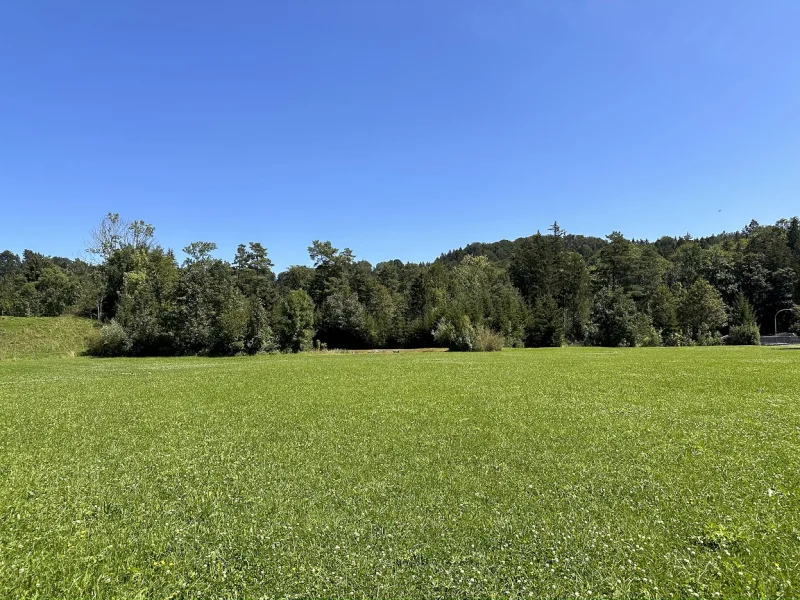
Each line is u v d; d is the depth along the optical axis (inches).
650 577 183.6
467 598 172.4
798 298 2908.5
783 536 212.2
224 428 446.6
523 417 478.9
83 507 260.2
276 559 200.5
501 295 2662.4
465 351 1919.3
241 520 240.1
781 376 796.6
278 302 2139.5
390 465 324.8
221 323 1713.8
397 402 573.0
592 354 1573.6
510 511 244.8
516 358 1384.1
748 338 2434.8
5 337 1747.0
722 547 204.1
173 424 466.3
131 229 2496.3
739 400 567.2
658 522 228.8
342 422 464.8
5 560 201.5
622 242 3489.2
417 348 2279.8
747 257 3656.5
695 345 2428.6
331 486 286.2
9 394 679.7
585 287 3142.2
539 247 3329.2
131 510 256.1
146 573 192.1
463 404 556.1
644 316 2546.8
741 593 172.1
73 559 203.0
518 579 183.5
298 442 391.2
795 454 339.6
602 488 275.1
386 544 211.8
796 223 4500.5
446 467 319.6
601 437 395.2
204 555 205.5
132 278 2150.6
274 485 289.7
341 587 179.9
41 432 438.0
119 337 1688.0
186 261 2551.7
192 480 301.6
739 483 280.7
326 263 3088.1
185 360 1461.6
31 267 3464.6
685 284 3730.3
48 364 1284.4
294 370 1016.9
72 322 2033.7
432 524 230.7
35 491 285.1
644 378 796.0
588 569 189.2
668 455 340.8
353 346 2411.4
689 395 609.0
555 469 311.3
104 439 410.0
